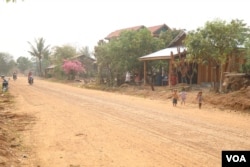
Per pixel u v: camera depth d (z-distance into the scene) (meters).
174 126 13.95
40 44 93.44
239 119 16.00
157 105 21.92
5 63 109.31
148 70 39.31
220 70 26.67
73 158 9.11
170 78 31.75
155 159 8.96
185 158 9.03
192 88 29.41
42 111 18.70
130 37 38.88
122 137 11.73
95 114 17.48
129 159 8.98
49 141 11.16
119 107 20.59
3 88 33.06
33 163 8.62
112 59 39.94
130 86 36.72
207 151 9.74
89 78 63.09
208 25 24.28
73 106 21.08
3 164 8.09
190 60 26.47
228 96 21.33
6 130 12.61
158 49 39.38
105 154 9.50
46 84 50.38
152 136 11.91
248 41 23.12
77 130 13.02
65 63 60.56
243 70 24.39
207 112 18.58
